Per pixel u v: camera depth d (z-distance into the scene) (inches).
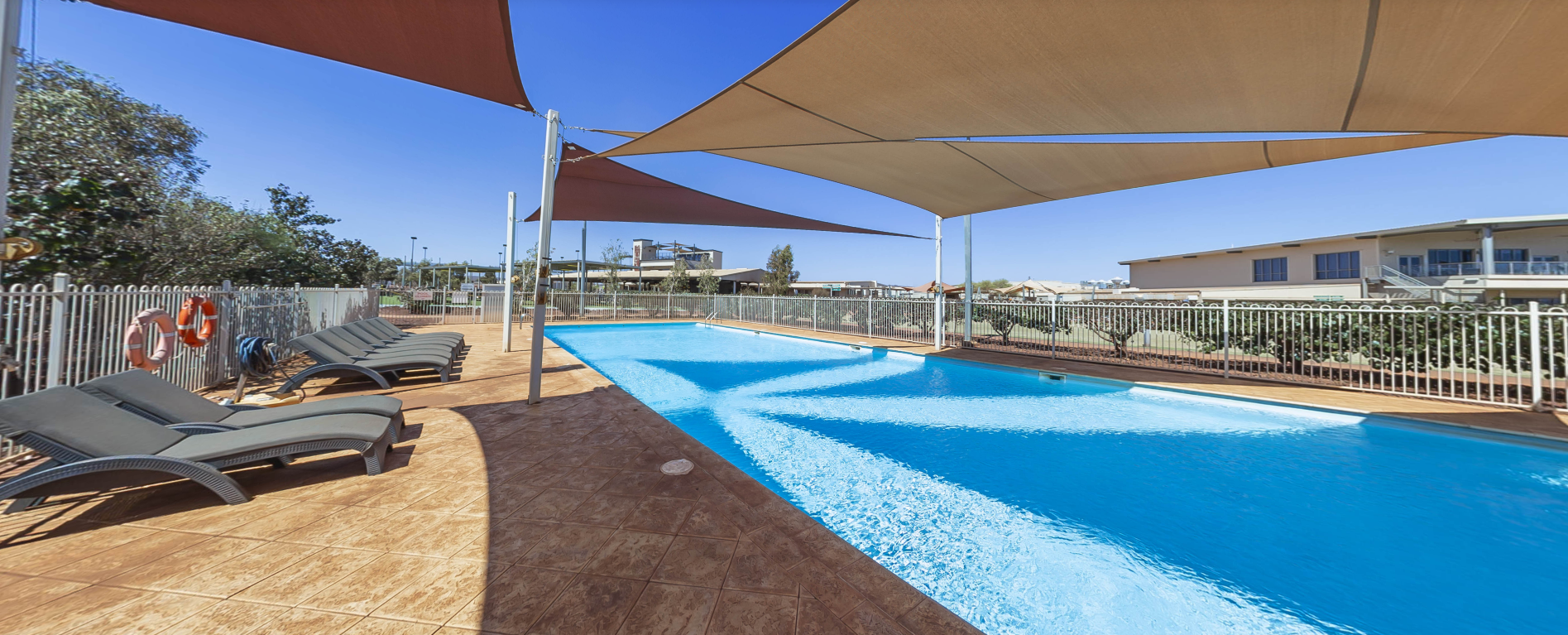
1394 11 107.9
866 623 72.6
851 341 529.3
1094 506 150.2
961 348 464.1
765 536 99.1
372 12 124.7
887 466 183.6
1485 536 128.2
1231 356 342.0
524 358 364.2
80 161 255.8
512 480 128.8
